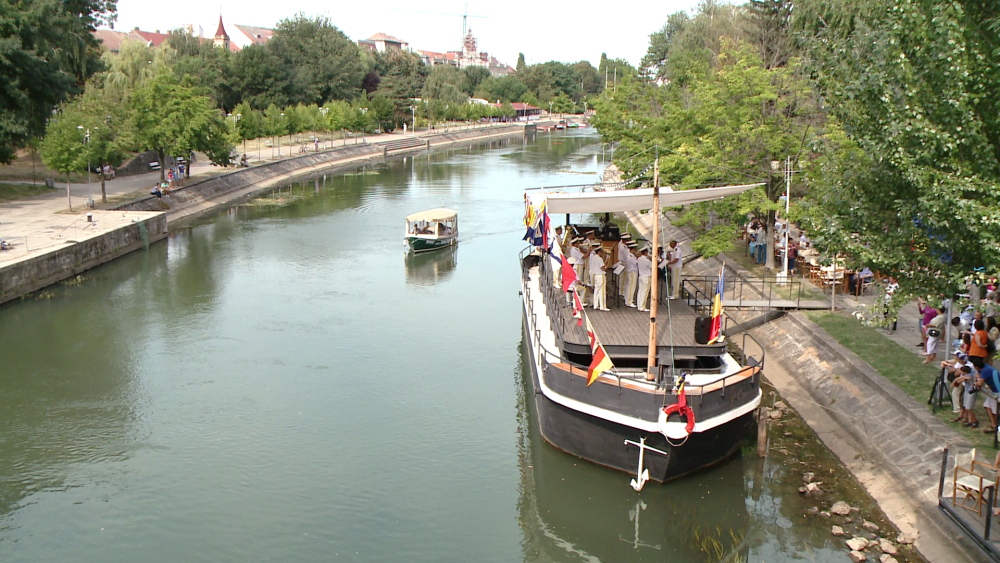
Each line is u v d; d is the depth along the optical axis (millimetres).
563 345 20109
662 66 101688
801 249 35719
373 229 56938
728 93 33438
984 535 13766
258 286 40219
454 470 20891
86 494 19703
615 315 22594
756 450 20625
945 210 14844
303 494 19625
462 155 119938
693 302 26500
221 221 59812
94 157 51188
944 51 14797
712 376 19547
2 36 54156
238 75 124000
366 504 19172
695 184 31828
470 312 35781
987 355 18156
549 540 17750
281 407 24844
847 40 17328
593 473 19438
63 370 28031
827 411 22297
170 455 21703
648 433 18062
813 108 32875
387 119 146500
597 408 18594
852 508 17703
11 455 21656
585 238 28234
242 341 31328
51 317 34281
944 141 14891
